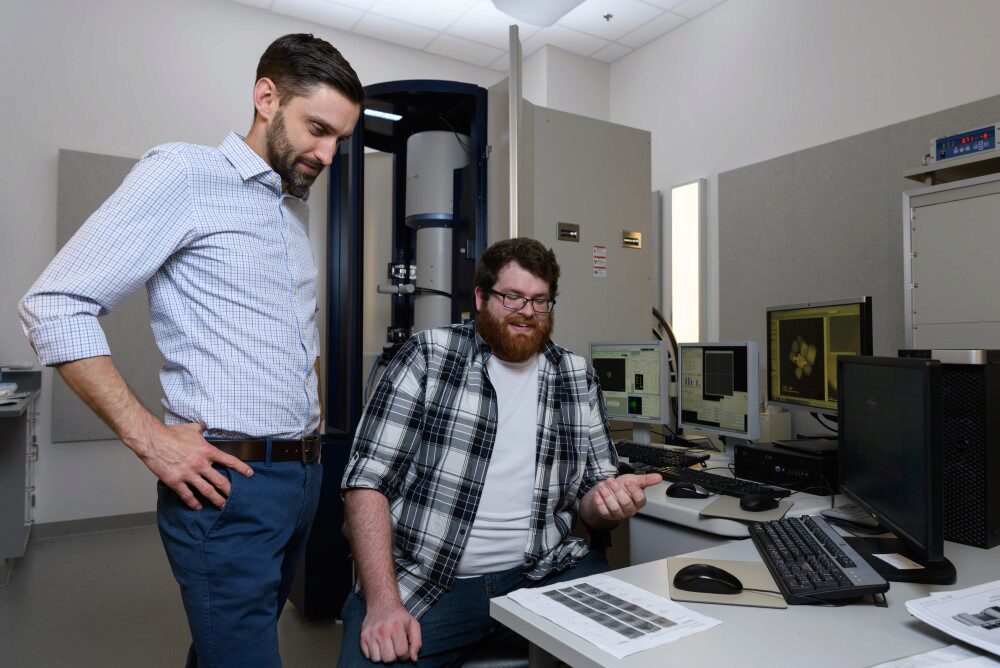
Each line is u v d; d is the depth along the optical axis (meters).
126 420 0.93
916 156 2.82
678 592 0.95
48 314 0.90
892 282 2.90
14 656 2.01
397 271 2.83
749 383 1.84
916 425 0.97
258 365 1.04
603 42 4.24
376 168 3.29
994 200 1.83
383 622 1.09
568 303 2.57
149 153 1.02
